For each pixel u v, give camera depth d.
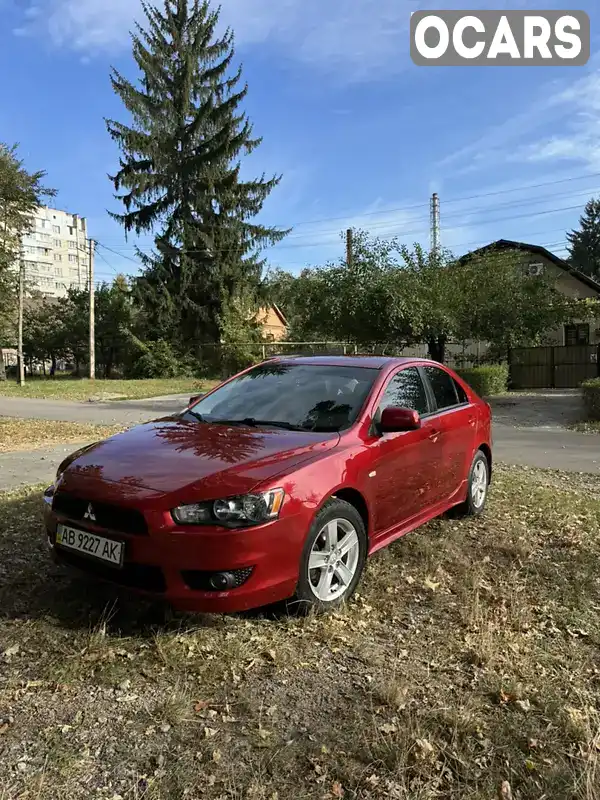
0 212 26.20
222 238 37.53
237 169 37.66
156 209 37.81
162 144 37.28
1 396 21.72
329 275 17.20
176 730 2.60
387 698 2.83
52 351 44.09
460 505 5.64
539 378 22.94
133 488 3.29
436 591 4.08
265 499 3.23
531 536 5.33
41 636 3.32
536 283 18.11
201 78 38.75
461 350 22.30
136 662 3.10
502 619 3.68
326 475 3.60
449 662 3.21
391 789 2.30
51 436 11.19
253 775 2.35
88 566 3.43
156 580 3.20
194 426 4.30
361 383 4.57
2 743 2.49
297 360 5.22
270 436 3.95
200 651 3.20
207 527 3.12
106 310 42.53
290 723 2.66
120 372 43.44
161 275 38.09
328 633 3.43
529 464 8.73
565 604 3.96
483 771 2.41
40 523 5.37
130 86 36.75
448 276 16.89
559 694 2.95
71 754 2.44
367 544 4.02
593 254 69.88
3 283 30.88
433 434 4.85
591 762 2.47
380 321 16.22
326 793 2.27
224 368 35.81
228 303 37.00
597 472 8.22
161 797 2.23
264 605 3.34
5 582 4.01
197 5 38.59
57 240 89.12
